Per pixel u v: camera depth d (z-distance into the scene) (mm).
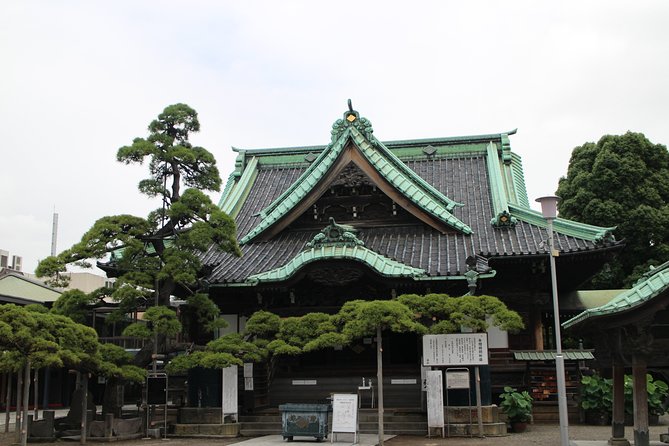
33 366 18219
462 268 26062
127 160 23688
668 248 43688
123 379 22469
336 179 30641
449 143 38031
